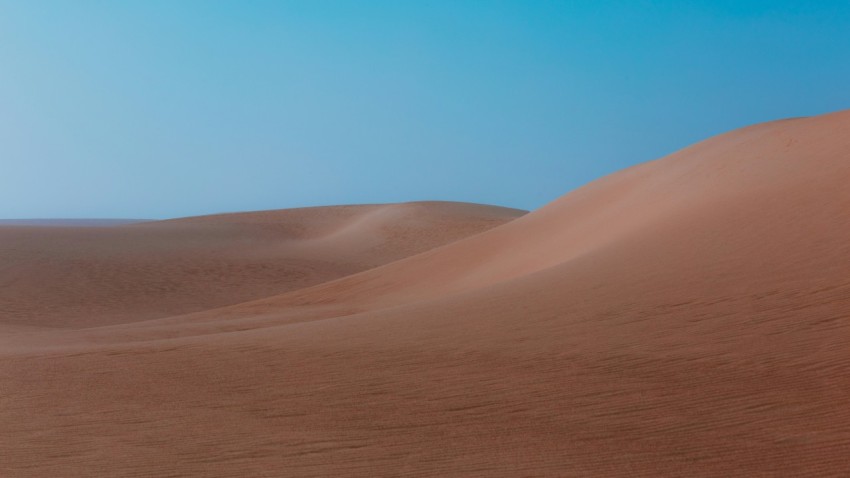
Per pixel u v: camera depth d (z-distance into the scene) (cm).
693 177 2355
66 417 714
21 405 760
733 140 2673
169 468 571
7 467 575
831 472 549
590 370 826
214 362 946
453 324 1123
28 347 1376
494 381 804
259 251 5362
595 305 1136
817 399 699
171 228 6219
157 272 4331
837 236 1262
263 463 580
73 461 588
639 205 2422
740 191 1864
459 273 2661
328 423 683
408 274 2856
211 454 601
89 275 4103
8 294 3588
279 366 909
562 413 696
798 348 837
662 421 667
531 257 2477
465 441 628
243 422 690
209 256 4956
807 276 1095
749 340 880
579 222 2739
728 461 576
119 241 5281
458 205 7119
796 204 1534
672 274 1265
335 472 559
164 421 697
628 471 559
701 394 730
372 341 1031
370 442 628
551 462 579
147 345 1091
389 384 809
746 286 1102
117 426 683
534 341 967
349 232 6216
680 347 883
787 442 609
